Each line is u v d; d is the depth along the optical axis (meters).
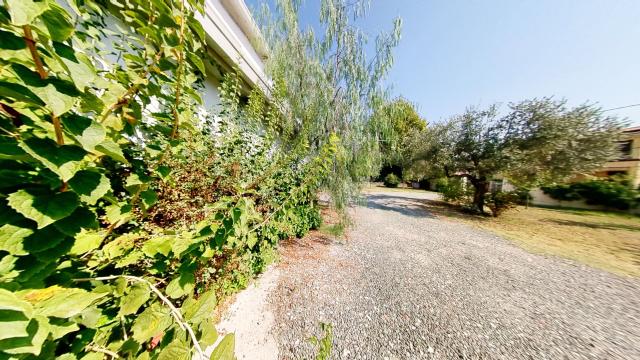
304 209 3.77
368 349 1.72
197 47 0.74
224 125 2.38
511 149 7.01
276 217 2.27
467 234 5.37
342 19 3.75
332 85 3.97
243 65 3.10
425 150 9.33
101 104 0.57
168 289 0.68
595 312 2.36
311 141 3.94
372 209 8.00
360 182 4.16
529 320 2.19
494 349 1.79
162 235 0.93
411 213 7.80
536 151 6.74
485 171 7.69
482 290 2.71
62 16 0.45
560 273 3.30
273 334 1.78
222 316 1.92
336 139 2.09
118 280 0.63
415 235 5.00
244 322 1.88
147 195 0.83
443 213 8.22
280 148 3.34
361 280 2.76
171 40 0.69
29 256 0.53
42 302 0.47
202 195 1.80
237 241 1.75
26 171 0.54
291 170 2.64
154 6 0.63
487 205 8.10
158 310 0.61
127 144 0.90
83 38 0.76
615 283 3.02
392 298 2.42
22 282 0.51
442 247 4.29
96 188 0.55
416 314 2.18
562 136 6.57
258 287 2.38
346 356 1.64
